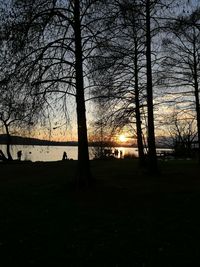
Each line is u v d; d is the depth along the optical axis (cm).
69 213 1578
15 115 1848
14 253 1105
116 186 2064
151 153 2512
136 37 2611
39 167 3812
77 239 1219
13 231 1354
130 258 1030
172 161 4081
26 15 1772
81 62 1930
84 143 2039
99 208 1645
